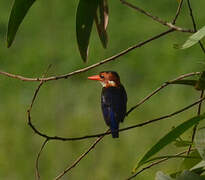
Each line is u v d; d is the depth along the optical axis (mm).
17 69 20766
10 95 18578
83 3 5375
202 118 4570
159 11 23219
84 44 5473
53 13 23688
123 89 7750
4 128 15547
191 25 22359
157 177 4891
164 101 17172
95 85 18141
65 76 5395
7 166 14352
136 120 16062
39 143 14750
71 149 14383
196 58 19938
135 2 23594
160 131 14984
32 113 16734
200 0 22812
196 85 5078
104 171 13781
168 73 19734
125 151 14172
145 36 22141
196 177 4812
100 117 15898
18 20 5281
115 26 22672
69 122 15664
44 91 18250
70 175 13812
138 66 20234
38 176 5367
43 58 21344
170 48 20469
